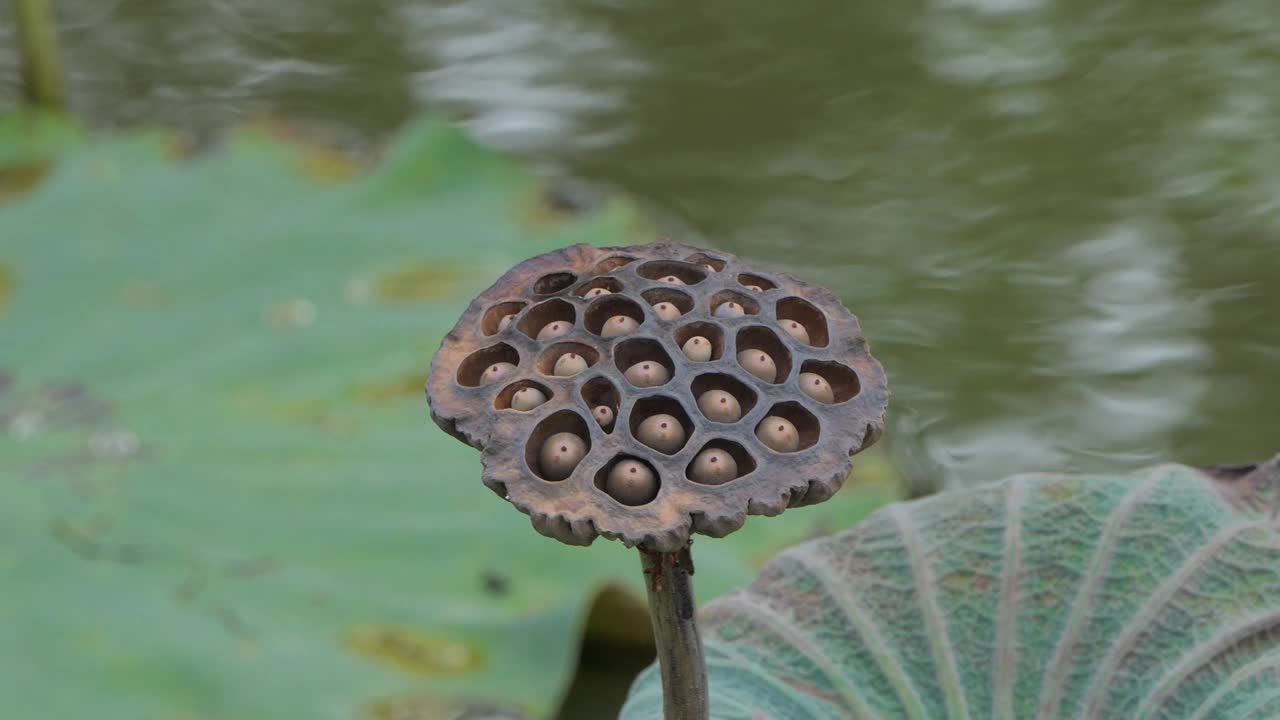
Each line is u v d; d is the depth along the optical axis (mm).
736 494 1199
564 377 1226
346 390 2254
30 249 2605
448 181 2795
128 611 1821
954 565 1396
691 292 1245
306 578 1904
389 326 2393
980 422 2314
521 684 1764
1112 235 2781
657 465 1206
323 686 1737
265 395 2242
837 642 1389
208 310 2447
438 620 1852
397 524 1993
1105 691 1369
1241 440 2254
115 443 2115
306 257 2582
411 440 2152
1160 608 1374
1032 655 1379
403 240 2631
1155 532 1387
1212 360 2449
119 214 2711
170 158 2893
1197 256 2709
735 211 2924
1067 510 1397
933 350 2500
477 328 1247
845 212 2914
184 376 2277
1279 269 2660
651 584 1239
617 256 1267
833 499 2068
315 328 2391
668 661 1246
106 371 2287
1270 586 1366
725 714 1360
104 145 2945
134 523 1971
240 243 2619
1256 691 1350
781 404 1220
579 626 1846
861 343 1240
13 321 2406
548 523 1195
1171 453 2217
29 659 1743
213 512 2002
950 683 1378
